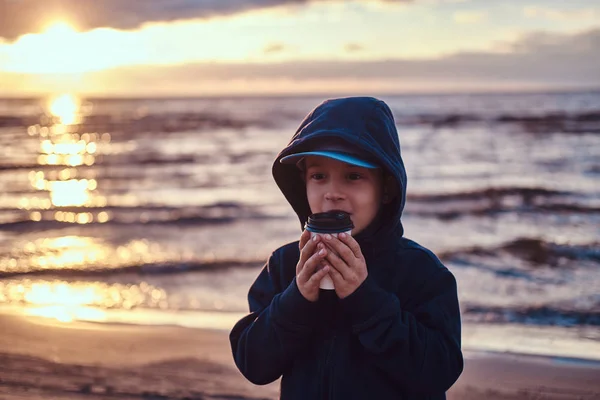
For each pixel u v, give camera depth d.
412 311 1.79
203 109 104.88
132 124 67.38
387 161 1.73
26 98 155.62
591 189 22.06
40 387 4.17
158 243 14.11
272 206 19.78
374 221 1.84
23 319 6.14
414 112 79.44
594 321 7.12
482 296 8.64
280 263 2.00
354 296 1.64
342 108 1.81
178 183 26.41
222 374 4.42
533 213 17.55
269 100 147.38
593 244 12.78
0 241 14.75
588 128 51.12
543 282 9.59
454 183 24.62
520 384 4.27
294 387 1.81
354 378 1.74
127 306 8.25
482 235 14.30
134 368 4.57
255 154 37.59
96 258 12.34
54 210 19.73
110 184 26.59
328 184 1.80
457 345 1.75
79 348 5.11
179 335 5.54
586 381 4.32
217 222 16.94
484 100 123.19
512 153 35.03
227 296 8.95
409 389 1.70
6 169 32.41
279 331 1.73
